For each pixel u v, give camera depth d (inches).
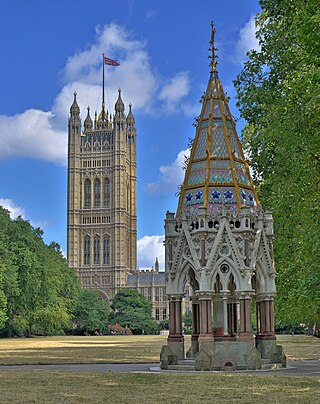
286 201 1400.1
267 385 892.6
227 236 1193.4
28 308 5059.1
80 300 7667.3
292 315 2196.1
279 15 1497.3
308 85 1164.5
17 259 4667.8
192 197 1266.0
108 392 848.9
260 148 1617.9
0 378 1090.1
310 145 1210.6
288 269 1606.8
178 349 1247.5
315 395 786.2
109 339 5078.7
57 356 2091.5
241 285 1176.2
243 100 1592.0
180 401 746.2
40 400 773.9
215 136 1299.2
